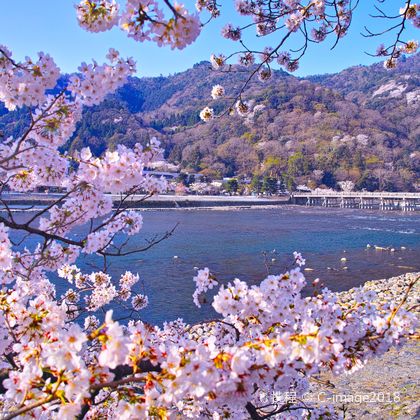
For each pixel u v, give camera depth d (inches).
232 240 1469.0
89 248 129.3
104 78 104.7
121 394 78.5
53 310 92.6
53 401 75.4
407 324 92.3
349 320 98.7
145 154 124.1
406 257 1210.0
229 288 102.4
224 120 6358.3
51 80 103.7
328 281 916.0
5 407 89.2
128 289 224.2
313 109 6451.8
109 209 132.8
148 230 1680.6
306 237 1587.1
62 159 128.0
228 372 73.5
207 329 265.9
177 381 69.6
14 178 130.6
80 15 93.5
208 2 204.5
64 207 134.7
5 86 102.5
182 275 909.2
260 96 6722.4
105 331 67.5
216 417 113.0
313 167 4822.8
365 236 1635.1
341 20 206.7
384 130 6235.2
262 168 5108.3
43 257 140.0
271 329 100.9
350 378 322.7
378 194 3437.5
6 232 117.1
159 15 86.3
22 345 79.9
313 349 71.9
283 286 104.2
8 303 93.2
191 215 2522.1
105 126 5989.2
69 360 67.2
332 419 146.9
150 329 109.6
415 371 335.9
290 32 165.3
